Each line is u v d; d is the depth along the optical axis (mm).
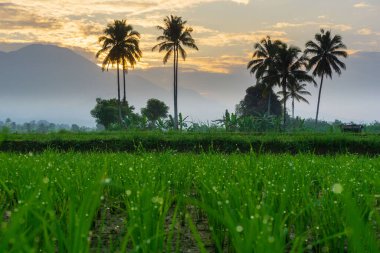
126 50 93250
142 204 4320
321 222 4824
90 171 7715
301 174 6898
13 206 6547
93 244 5277
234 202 4965
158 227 3826
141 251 3754
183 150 36281
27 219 4148
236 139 36031
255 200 4738
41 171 6395
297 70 100750
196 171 8656
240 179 5895
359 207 5035
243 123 80688
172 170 8555
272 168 8039
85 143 36469
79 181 6543
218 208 5160
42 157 10445
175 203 7449
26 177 6707
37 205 4070
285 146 35406
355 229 2922
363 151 35531
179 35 92938
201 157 11344
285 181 6555
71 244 3412
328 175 7152
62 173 7176
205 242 5430
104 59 93688
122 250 3115
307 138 35906
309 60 102312
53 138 37250
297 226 4824
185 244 5340
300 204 5582
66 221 4984
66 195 5871
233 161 9602
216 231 5070
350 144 35688
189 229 6023
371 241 3441
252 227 3094
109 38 92812
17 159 9977
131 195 5148
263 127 86812
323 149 35656
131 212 4176
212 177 6918
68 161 9742
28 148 35750
